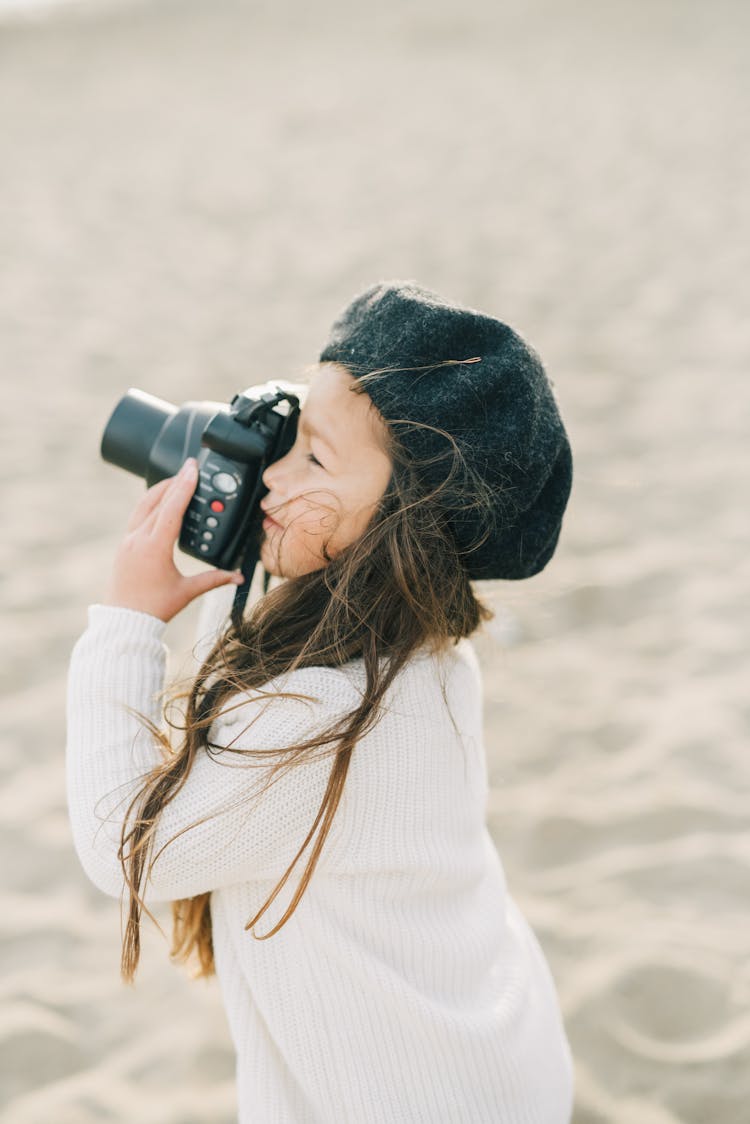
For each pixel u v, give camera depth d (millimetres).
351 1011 946
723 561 3365
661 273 6570
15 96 15664
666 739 2514
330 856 939
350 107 13703
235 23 21469
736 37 16938
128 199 9422
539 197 8758
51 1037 1815
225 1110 1679
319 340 5773
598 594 3197
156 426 1089
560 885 2117
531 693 2734
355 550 958
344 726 916
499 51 17922
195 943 1180
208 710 993
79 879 2203
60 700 2781
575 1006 1834
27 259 7586
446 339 962
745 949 1928
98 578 3430
